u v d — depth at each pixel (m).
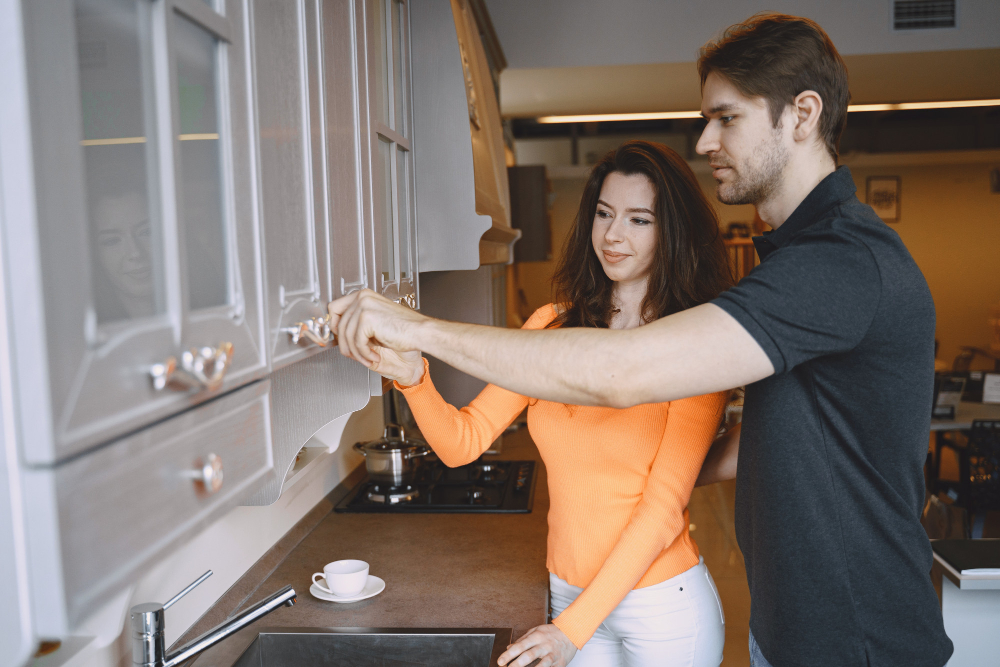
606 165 1.61
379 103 1.34
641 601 1.44
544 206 4.37
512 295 5.27
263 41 0.78
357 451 2.32
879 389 0.98
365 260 1.17
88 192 0.47
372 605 1.49
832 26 3.73
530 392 0.92
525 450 2.93
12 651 0.44
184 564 1.37
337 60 1.04
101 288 0.48
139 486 0.52
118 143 0.51
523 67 3.88
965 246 8.47
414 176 1.59
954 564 2.09
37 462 0.42
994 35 3.66
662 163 1.51
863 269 0.92
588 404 0.90
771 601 1.09
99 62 0.49
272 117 0.80
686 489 1.41
